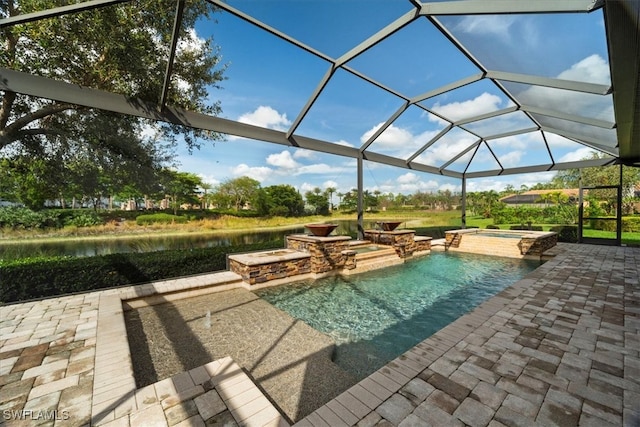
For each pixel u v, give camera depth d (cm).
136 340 372
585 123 634
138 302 494
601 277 585
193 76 636
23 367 272
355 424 192
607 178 1305
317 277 702
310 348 351
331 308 514
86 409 213
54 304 450
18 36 461
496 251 1058
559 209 1341
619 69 303
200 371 261
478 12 356
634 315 379
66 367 273
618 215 1079
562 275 602
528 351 285
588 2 282
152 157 637
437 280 700
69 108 527
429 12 402
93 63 524
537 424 188
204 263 688
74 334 345
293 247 788
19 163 488
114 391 235
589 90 462
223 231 773
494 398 215
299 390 265
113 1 343
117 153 586
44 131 510
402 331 422
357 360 339
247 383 244
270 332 396
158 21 528
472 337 316
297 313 491
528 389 225
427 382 236
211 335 387
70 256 527
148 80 569
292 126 724
